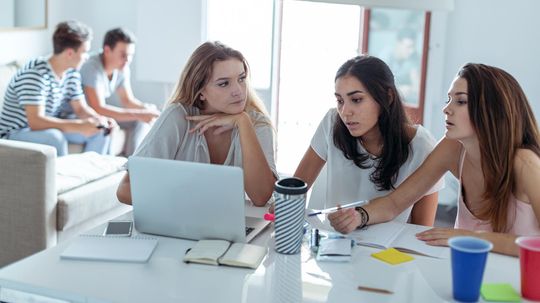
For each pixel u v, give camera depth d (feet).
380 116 7.23
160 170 5.94
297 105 20.85
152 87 16.98
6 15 14.70
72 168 11.35
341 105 7.13
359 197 7.73
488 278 5.38
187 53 15.87
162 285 5.11
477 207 6.90
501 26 15.01
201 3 15.61
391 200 6.88
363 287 5.17
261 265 5.58
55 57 13.10
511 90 6.30
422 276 5.42
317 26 21.49
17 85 12.80
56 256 5.63
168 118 7.44
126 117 14.37
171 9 15.74
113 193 11.22
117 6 16.74
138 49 16.11
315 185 8.51
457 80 6.41
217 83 7.27
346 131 7.54
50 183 9.91
